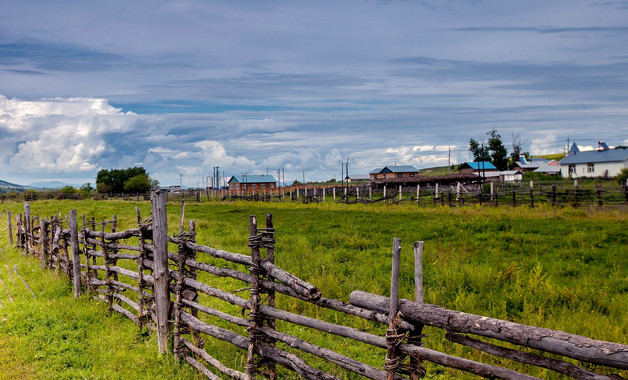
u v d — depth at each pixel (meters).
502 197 32.19
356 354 7.00
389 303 4.20
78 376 6.49
